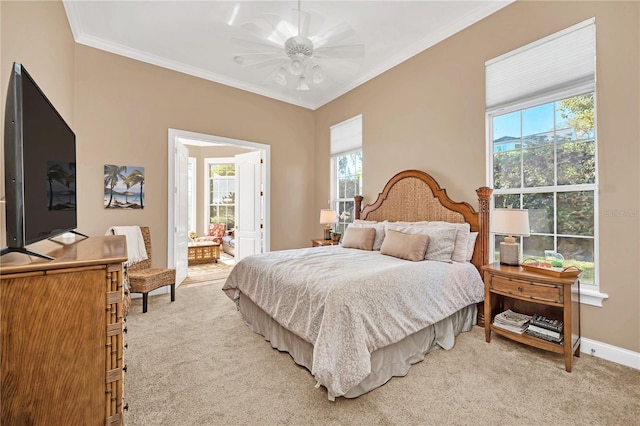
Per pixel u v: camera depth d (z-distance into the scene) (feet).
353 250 11.01
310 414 5.13
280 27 10.09
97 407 3.53
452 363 6.87
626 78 6.70
